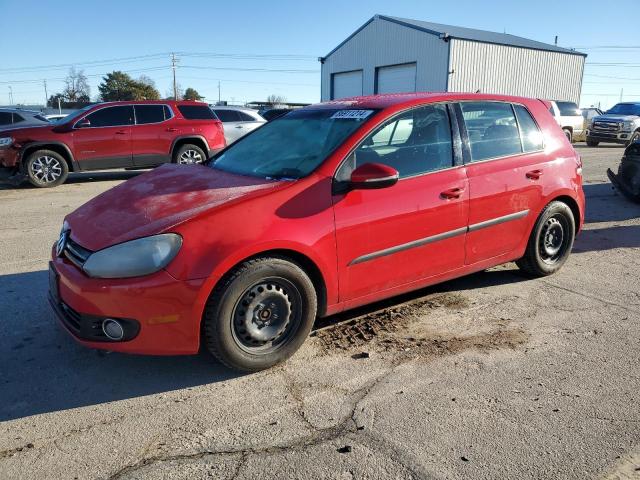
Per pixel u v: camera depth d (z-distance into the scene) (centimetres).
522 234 465
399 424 283
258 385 323
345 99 462
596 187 1094
